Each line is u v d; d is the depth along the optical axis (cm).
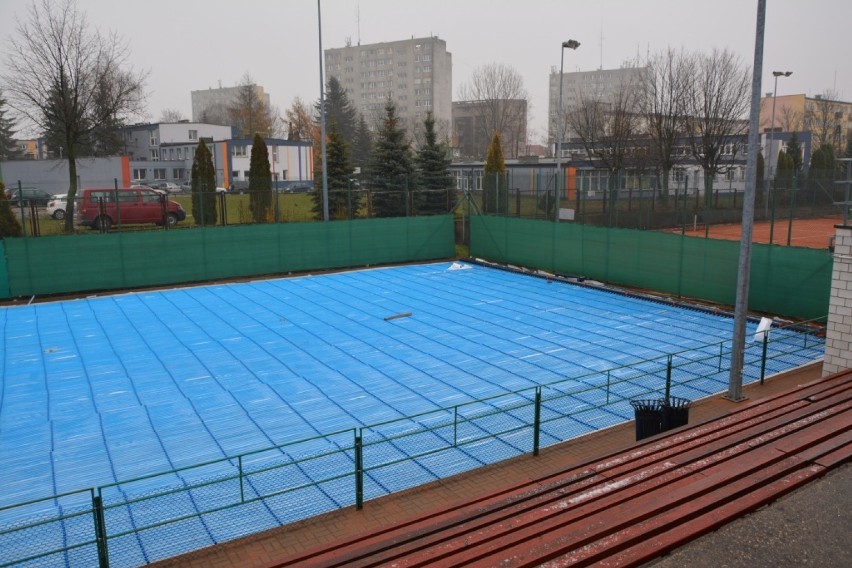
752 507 523
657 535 488
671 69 4212
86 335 1905
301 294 2489
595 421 1201
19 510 916
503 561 470
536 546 492
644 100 5484
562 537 493
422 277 2816
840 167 4831
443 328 1934
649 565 456
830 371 1308
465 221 3303
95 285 2567
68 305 2339
